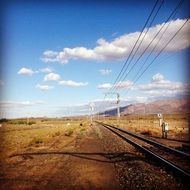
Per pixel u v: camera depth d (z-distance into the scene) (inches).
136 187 485.4
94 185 512.1
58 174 608.1
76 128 2839.6
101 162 745.0
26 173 631.2
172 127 2380.7
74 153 932.6
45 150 1051.3
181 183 494.6
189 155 726.5
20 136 1979.6
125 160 761.6
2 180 565.6
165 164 642.8
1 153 988.6
